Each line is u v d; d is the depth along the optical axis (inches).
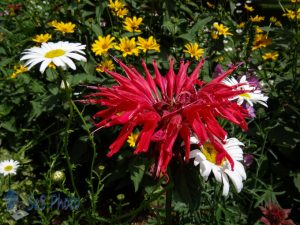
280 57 22.5
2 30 23.6
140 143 9.0
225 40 24.1
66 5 20.9
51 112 19.6
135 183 17.1
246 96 14.0
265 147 19.2
